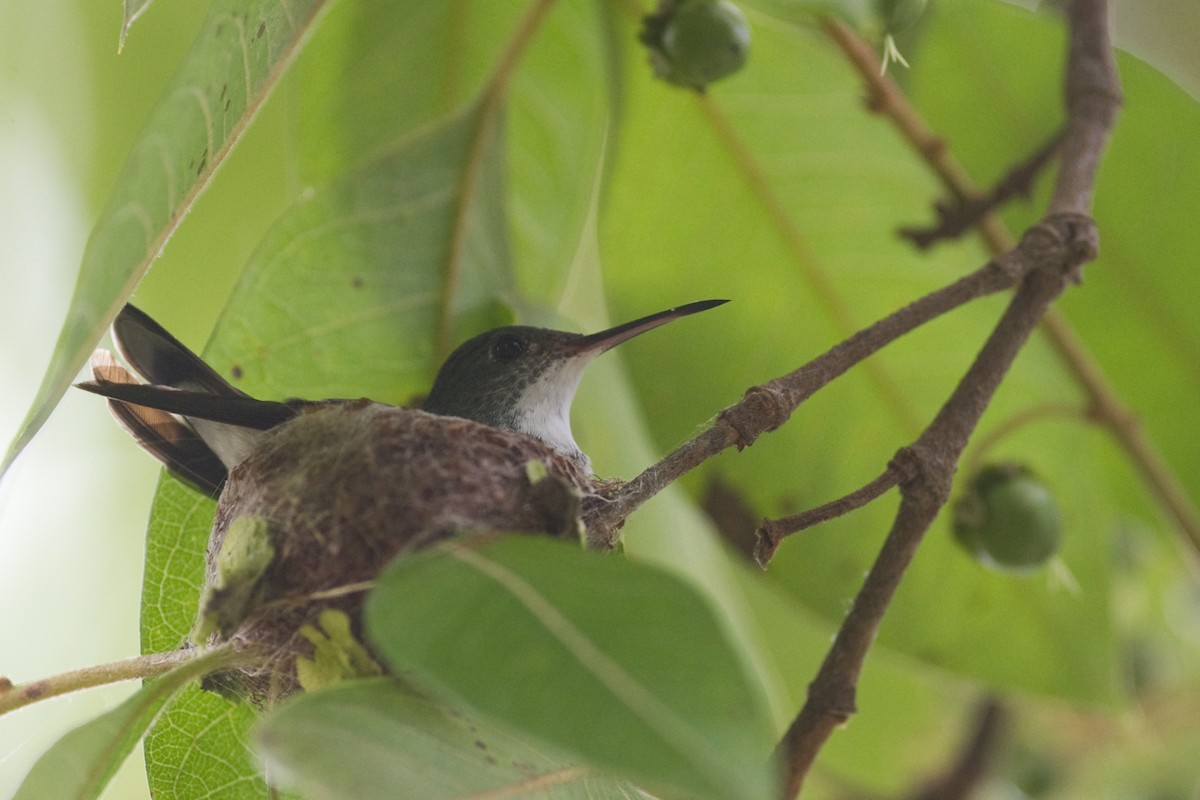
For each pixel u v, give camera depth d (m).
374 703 3.28
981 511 5.97
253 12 4.27
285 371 5.69
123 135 6.55
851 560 6.28
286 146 6.24
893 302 6.37
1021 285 4.83
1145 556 8.38
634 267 6.38
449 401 6.00
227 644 4.16
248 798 4.91
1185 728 8.54
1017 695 6.54
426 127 6.14
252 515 4.52
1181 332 7.07
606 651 2.72
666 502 6.85
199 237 6.43
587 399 6.81
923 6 4.94
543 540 3.25
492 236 6.09
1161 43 7.33
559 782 3.49
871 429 6.38
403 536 4.34
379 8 6.04
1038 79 6.81
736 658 2.60
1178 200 6.88
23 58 6.40
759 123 6.25
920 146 6.04
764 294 6.37
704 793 2.32
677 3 5.35
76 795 3.42
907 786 8.22
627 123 6.23
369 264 5.82
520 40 6.06
